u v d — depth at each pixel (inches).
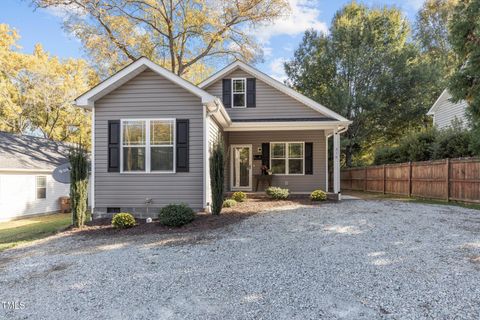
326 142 513.3
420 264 158.1
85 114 878.4
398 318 108.5
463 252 174.2
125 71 316.5
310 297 126.2
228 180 523.5
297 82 944.9
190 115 327.9
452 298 121.6
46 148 652.7
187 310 119.0
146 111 329.4
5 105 782.5
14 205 500.1
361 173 668.7
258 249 191.6
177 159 326.6
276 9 671.1
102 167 330.3
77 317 117.6
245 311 116.6
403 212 301.3
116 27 652.7
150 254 190.4
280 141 522.6
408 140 520.4
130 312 119.3
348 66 843.4
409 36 918.4
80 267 172.4
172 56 725.3
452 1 884.0
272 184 519.5
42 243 240.2
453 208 327.3
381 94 809.5
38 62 825.5
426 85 778.8
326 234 221.6
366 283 137.7
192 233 241.0
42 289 145.3
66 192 617.9
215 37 692.7
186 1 684.1
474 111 323.3
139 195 327.9
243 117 494.0
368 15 853.8
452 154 419.5
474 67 316.5
